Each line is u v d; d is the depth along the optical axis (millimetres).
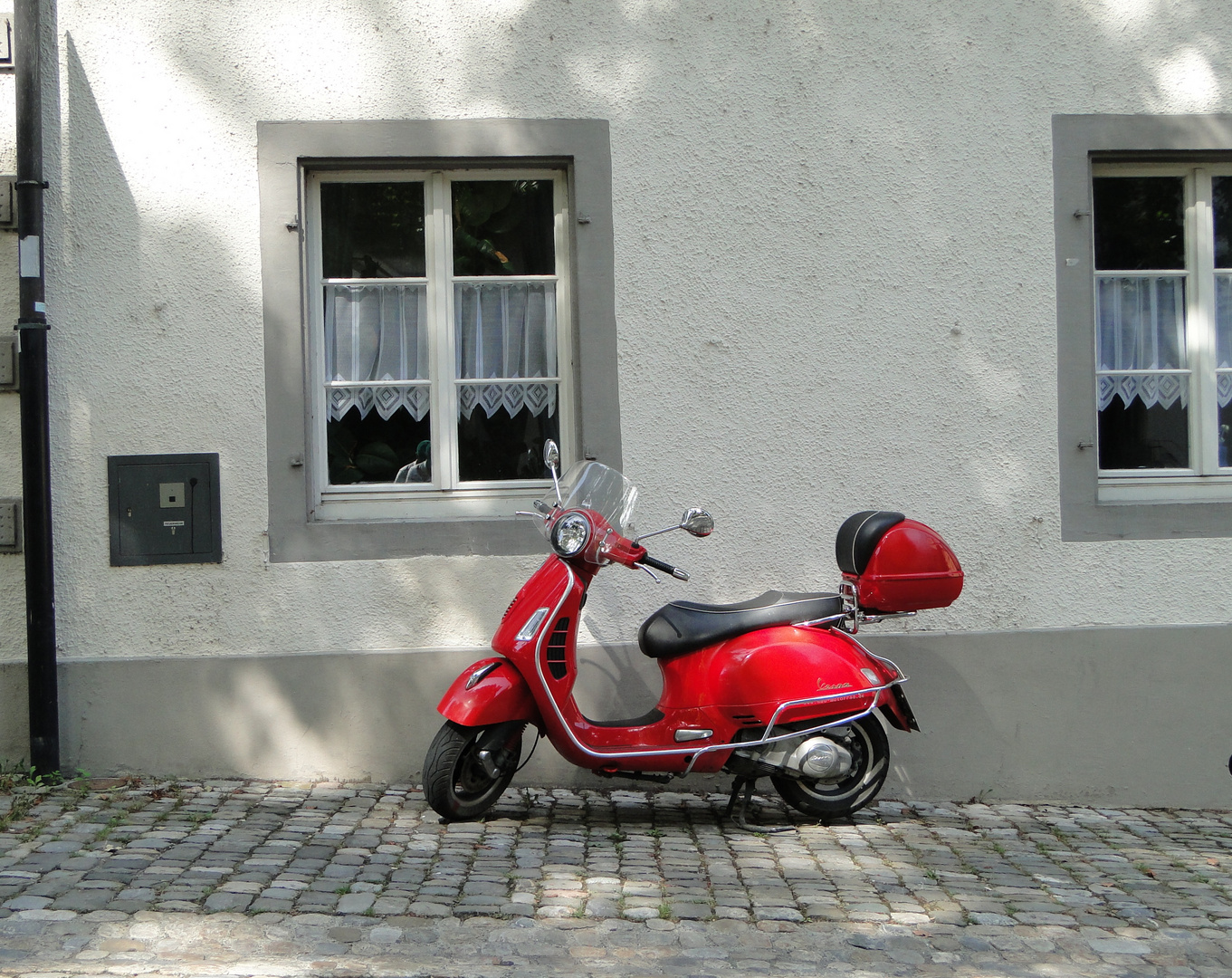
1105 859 4312
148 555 4980
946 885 3912
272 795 4766
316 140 5027
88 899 3504
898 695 4551
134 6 4988
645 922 3477
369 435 5258
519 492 5262
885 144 5164
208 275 5008
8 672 4910
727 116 5129
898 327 5176
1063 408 5219
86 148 4980
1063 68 5203
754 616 4480
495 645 4363
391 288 5273
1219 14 5254
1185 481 5418
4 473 4922
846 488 5160
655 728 4449
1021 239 5203
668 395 5121
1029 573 5199
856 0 5148
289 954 3191
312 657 4980
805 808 4559
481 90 5070
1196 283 5445
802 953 3311
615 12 5098
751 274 5137
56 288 4977
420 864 3918
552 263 5309
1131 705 5199
